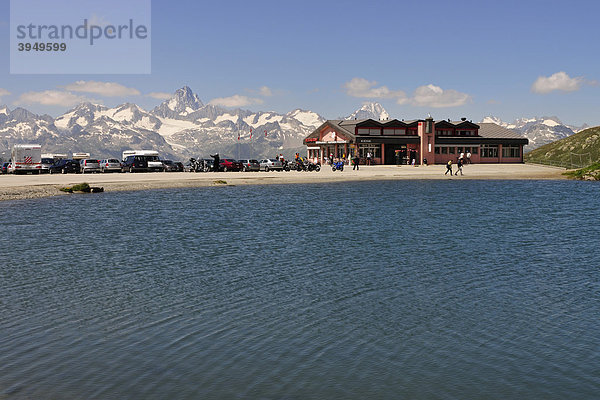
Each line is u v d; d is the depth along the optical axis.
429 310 13.40
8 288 15.42
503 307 13.65
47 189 49.50
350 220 30.78
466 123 108.69
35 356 10.39
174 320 12.57
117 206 38.25
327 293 14.97
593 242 23.48
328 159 106.81
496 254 20.66
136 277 16.80
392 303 14.01
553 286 15.75
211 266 18.41
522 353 10.61
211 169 85.19
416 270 17.83
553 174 81.94
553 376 9.58
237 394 8.89
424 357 10.41
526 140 111.06
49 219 30.97
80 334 11.60
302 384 9.26
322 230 26.91
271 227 27.95
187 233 25.86
